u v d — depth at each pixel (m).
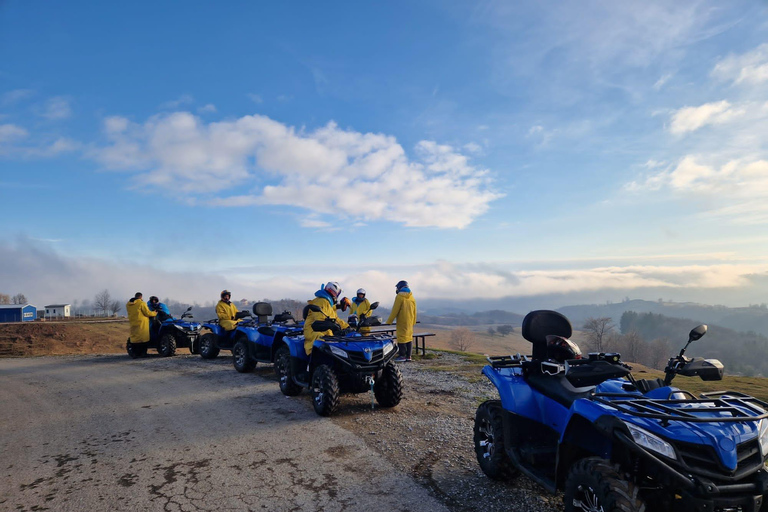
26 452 6.14
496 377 4.76
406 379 10.62
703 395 3.83
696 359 4.00
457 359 14.03
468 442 6.09
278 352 9.48
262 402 8.60
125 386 10.62
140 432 6.90
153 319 16.83
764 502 3.18
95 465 5.59
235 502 4.50
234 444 6.21
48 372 13.55
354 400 8.59
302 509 4.33
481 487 4.73
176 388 10.16
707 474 2.93
